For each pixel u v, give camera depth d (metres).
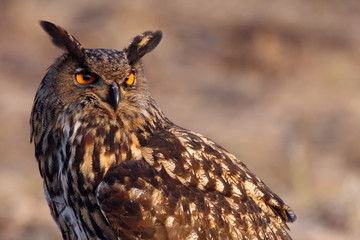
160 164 6.98
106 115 7.11
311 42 26.62
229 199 7.12
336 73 24.75
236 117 20.97
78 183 7.04
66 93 7.17
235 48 26.05
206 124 20.19
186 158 7.05
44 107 7.29
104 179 6.91
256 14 28.03
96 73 7.09
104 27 26.25
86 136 7.05
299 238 12.10
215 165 7.15
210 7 28.70
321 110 21.50
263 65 25.39
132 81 7.24
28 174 15.95
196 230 6.86
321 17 28.59
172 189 6.90
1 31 24.91
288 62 25.55
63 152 7.12
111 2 27.94
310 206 13.79
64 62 7.24
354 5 29.84
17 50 23.75
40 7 26.66
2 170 16.23
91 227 7.14
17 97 20.70
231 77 24.64
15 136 18.14
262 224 7.22
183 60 25.34
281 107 21.98
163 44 25.98
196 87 23.56
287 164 17.02
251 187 7.36
